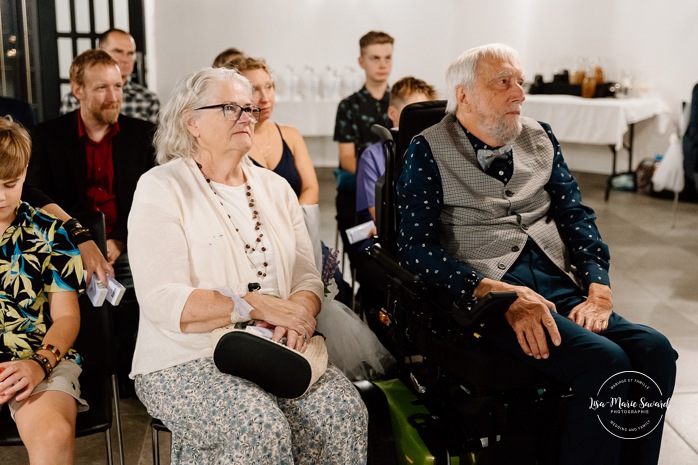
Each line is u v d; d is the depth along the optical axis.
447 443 2.18
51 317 2.07
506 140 2.34
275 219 2.23
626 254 4.93
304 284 2.23
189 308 1.95
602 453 2.05
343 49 7.75
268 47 7.59
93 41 5.87
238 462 1.83
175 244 2.04
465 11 7.75
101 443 2.62
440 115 2.58
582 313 2.18
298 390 1.92
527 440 2.15
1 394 1.84
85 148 3.11
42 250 2.05
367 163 3.34
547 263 2.35
